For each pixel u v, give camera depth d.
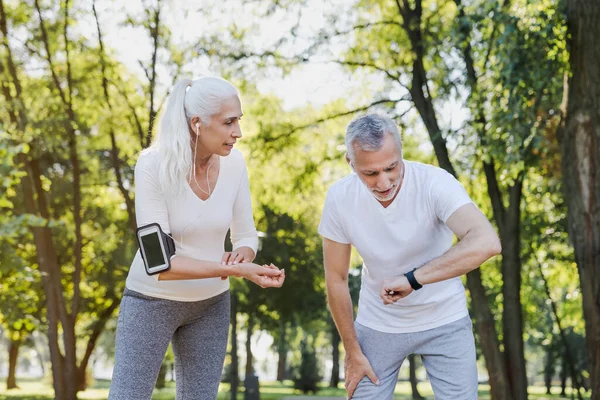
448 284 3.53
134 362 3.40
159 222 3.28
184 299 3.41
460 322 3.52
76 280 16.20
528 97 9.49
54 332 15.81
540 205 15.23
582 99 8.11
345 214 3.48
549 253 16.05
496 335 12.58
